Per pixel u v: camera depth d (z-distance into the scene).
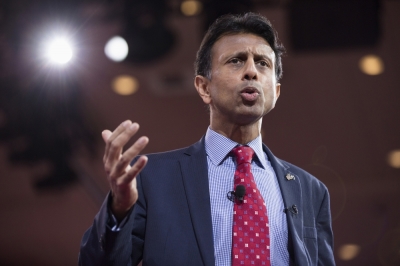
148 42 12.84
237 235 3.96
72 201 16.55
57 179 12.94
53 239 16.48
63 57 11.90
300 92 16.83
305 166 16.84
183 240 3.97
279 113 16.92
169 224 4.04
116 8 12.81
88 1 12.53
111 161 3.45
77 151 13.08
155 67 16.25
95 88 15.89
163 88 16.55
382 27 15.81
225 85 4.37
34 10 12.01
